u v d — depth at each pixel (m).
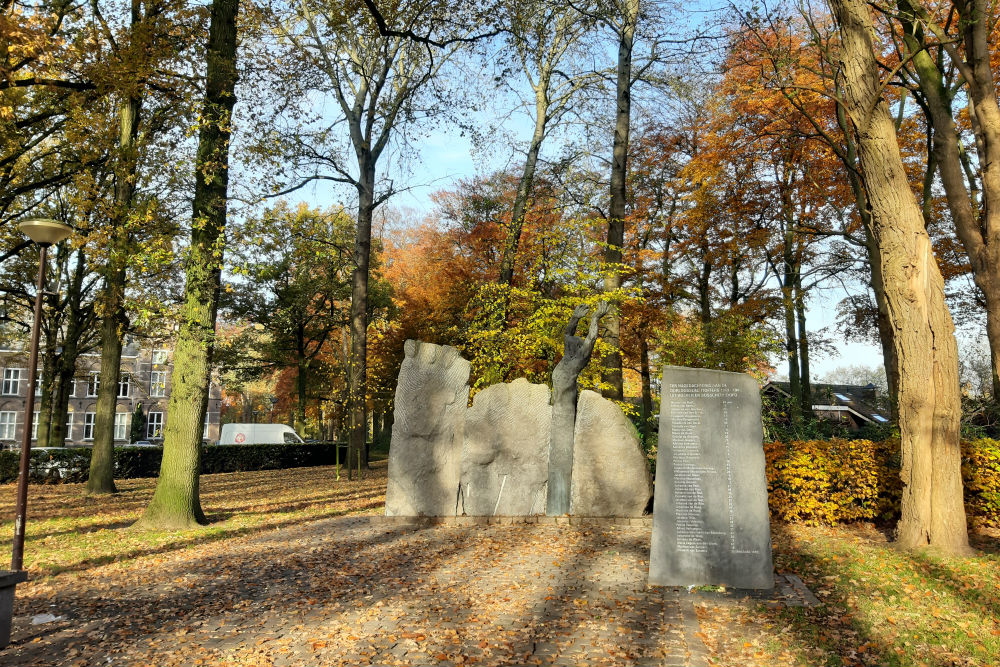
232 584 7.17
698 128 21.38
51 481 20.30
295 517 12.01
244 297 29.98
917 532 8.00
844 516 10.01
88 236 12.66
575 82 19.42
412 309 29.38
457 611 6.04
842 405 31.97
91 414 51.25
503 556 8.30
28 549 9.33
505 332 14.60
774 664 4.76
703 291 23.47
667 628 5.54
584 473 10.81
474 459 11.12
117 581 7.39
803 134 12.52
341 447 31.58
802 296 20.89
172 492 10.97
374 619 5.85
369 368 24.38
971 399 14.02
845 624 5.56
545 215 19.80
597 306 11.26
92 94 12.61
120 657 5.09
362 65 19.36
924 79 10.38
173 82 13.13
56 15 13.71
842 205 18.62
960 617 5.57
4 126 11.91
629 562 7.87
